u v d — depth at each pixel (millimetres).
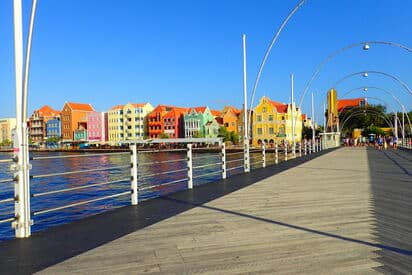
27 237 6344
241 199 10180
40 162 65562
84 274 4691
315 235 6363
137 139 127312
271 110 102438
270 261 5082
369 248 5617
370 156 33281
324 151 46688
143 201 9906
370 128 94438
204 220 7617
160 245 5895
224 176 15289
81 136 135750
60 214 19281
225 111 127812
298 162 25891
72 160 71500
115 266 4969
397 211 8391
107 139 134125
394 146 56906
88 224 7301
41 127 149875
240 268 4836
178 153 91500
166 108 128625
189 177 12289
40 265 5016
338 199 10055
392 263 4973
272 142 101938
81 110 142250
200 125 115438
